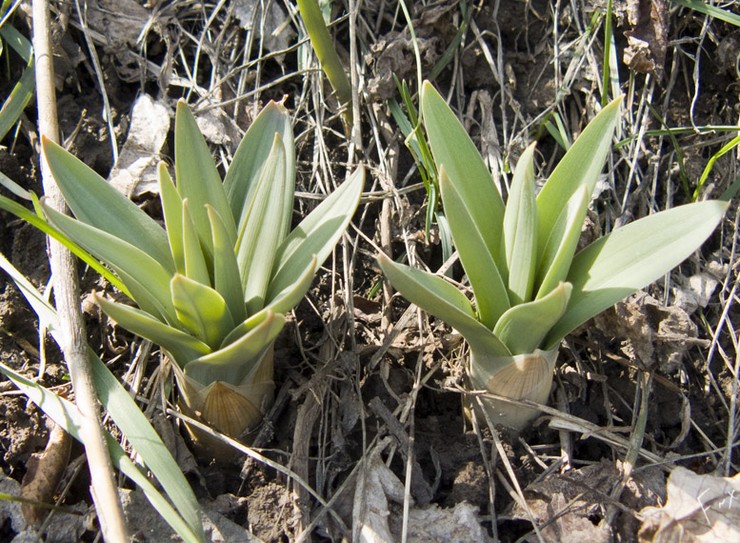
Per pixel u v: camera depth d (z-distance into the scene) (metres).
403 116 0.40
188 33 0.43
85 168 0.28
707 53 0.42
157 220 0.39
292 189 0.30
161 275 0.27
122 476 0.31
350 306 0.35
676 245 0.26
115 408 0.29
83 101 0.42
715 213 0.26
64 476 0.31
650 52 0.40
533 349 0.28
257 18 0.43
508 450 0.32
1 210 0.38
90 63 0.42
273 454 0.32
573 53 0.42
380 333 0.36
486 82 0.42
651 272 0.26
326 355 0.35
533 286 0.28
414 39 0.40
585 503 0.30
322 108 0.41
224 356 0.25
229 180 0.31
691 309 0.37
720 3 0.42
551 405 0.34
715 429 0.35
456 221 0.26
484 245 0.26
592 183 0.28
